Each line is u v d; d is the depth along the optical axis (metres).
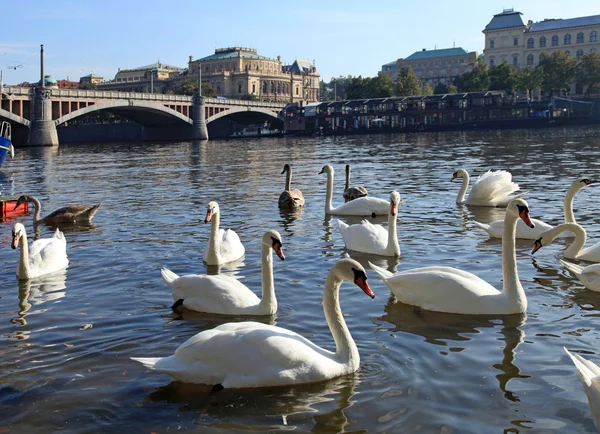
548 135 87.06
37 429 6.88
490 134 102.00
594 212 19.97
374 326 9.90
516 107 140.50
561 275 12.65
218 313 10.52
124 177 38.91
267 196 27.25
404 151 62.00
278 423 6.92
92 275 13.39
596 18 197.75
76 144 110.06
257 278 12.98
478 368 8.23
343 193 27.20
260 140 117.44
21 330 9.96
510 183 22.66
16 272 13.73
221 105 138.00
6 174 42.72
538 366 8.24
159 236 17.80
